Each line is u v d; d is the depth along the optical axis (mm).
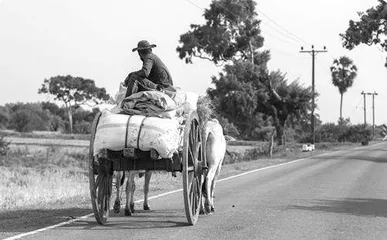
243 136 87875
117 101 10000
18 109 118812
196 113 9797
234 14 62781
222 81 57812
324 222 9906
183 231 8867
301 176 21141
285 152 47219
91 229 8977
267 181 18844
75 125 114125
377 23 42219
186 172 9008
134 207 11680
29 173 25984
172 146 8734
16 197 14453
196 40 63844
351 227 9430
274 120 62438
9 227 9094
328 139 96938
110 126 8781
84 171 29406
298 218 10305
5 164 32812
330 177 20609
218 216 10508
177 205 12109
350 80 115188
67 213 10852
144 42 9734
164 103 9219
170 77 10070
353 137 102750
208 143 10750
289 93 61219
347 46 43906
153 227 9227
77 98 130500
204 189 10664
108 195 9672
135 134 8641
